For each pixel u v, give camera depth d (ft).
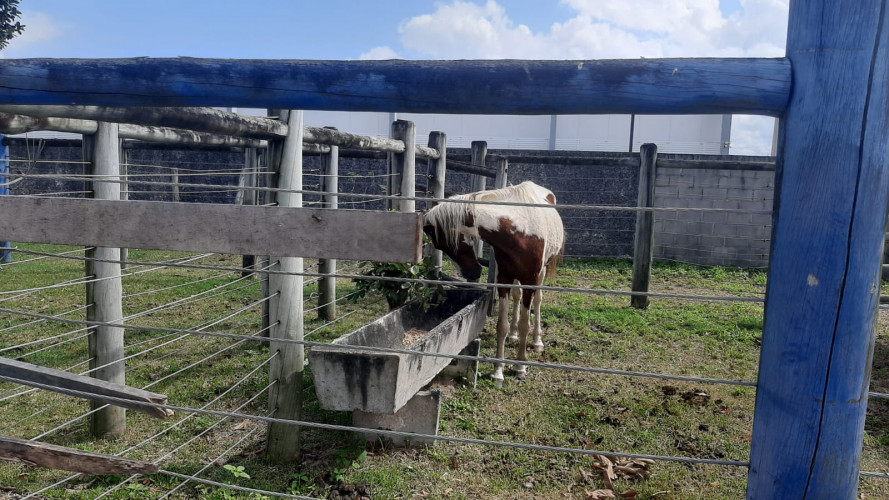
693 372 16.53
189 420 12.78
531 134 50.39
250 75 5.02
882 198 4.23
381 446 11.93
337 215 5.07
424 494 10.32
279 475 10.74
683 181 33.12
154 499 9.86
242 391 14.35
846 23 4.10
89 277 11.26
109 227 5.43
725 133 47.03
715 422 13.23
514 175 35.86
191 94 5.10
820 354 4.36
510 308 22.85
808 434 4.47
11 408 13.01
